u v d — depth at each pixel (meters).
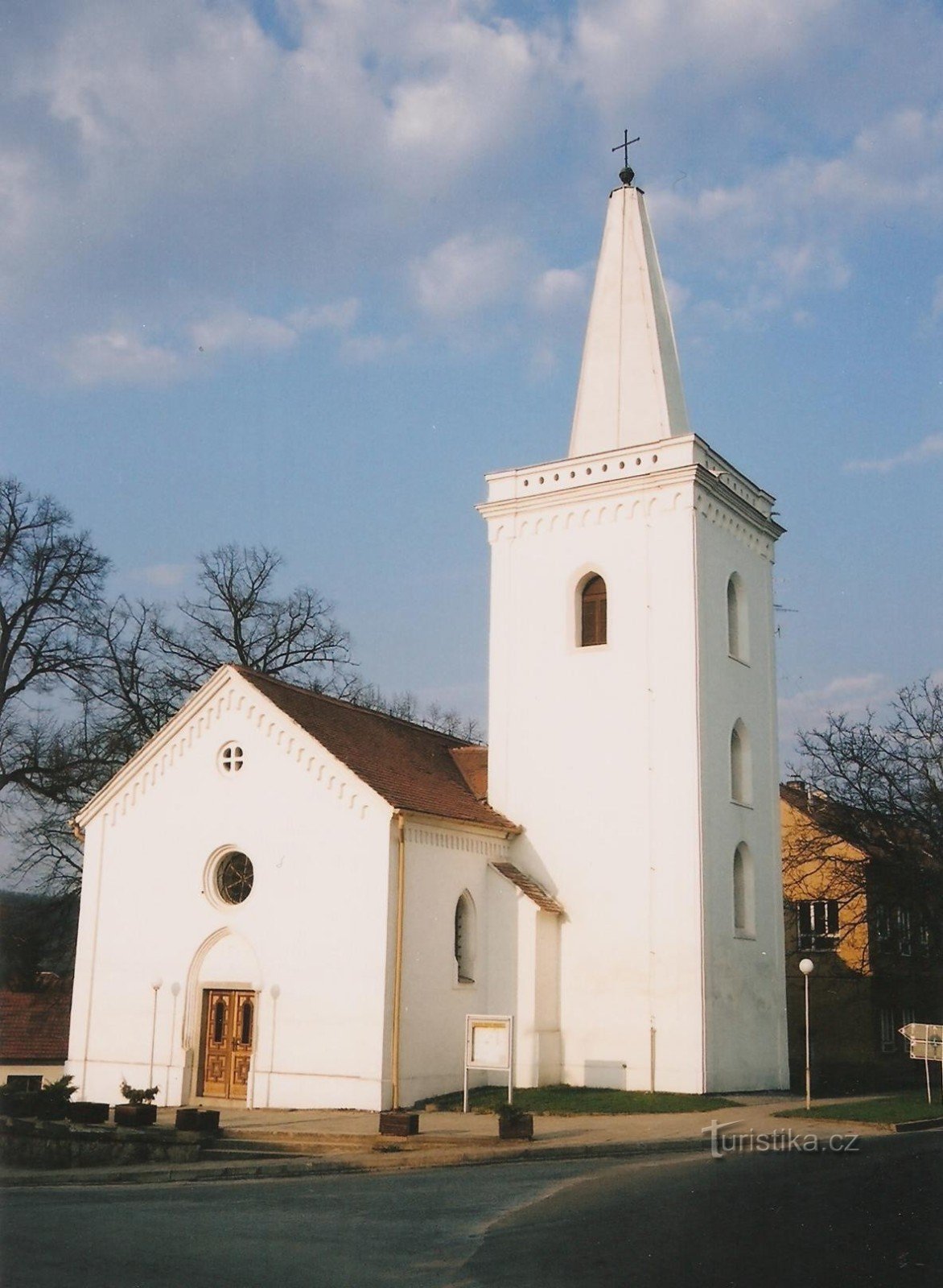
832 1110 28.14
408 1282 12.53
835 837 44.38
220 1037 30.58
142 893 32.19
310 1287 12.30
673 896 31.64
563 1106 28.06
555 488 35.38
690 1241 14.34
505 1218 15.95
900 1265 13.12
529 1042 31.34
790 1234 14.70
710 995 31.16
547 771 34.09
